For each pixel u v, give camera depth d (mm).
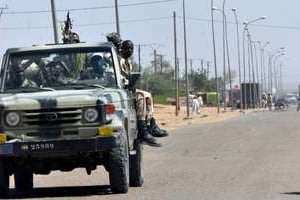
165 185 31953
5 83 30000
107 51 30453
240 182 32406
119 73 30188
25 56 30422
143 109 32062
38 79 29984
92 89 29156
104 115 27844
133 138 31000
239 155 48438
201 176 35719
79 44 30609
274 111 198375
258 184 31469
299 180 32875
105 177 37906
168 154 52312
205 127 97875
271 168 38594
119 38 32719
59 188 33000
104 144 27688
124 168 28484
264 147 55062
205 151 53406
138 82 33531
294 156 46375
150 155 52000
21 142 27609
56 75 30031
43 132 27797
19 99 28047
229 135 74438
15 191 32188
